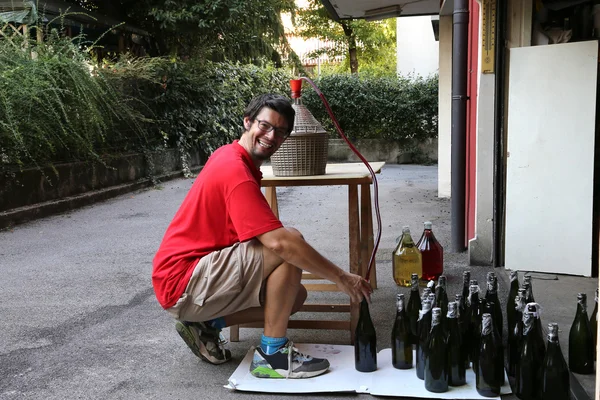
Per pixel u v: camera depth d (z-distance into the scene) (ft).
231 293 8.57
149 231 21.34
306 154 10.07
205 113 41.34
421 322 8.69
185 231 8.87
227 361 9.77
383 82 47.70
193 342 9.47
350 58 62.28
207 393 8.68
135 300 13.29
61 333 11.25
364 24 60.54
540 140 14.10
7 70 23.75
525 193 14.43
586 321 8.75
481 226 15.38
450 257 16.49
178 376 9.28
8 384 9.09
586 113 13.56
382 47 66.13
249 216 8.32
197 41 46.16
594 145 13.83
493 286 9.48
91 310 12.60
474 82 16.53
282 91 51.26
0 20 27.14
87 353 10.26
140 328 11.47
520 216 14.55
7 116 22.18
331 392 8.50
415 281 9.78
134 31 42.70
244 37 48.19
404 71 56.24
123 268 16.16
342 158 48.29
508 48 14.46
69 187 26.91
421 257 13.96
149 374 9.37
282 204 26.96
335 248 17.87
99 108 28.30
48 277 15.30
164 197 29.94
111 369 9.59
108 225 22.57
